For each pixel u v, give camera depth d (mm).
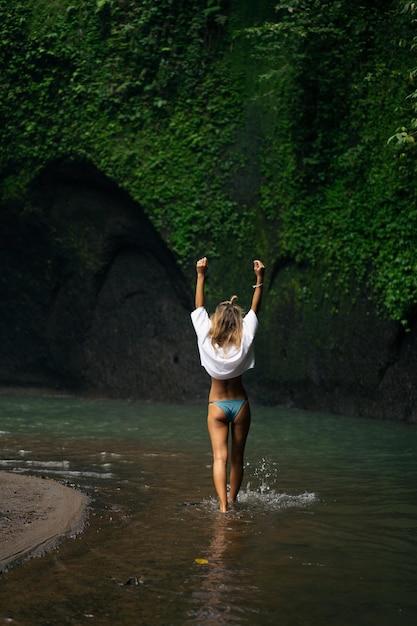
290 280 15984
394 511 6316
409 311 13719
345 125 15164
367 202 14547
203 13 16984
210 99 16875
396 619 3887
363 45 14992
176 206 16859
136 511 6121
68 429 11891
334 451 9852
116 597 4117
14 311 18984
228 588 4297
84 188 17891
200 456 9188
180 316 17484
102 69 17359
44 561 4691
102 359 18250
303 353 15641
